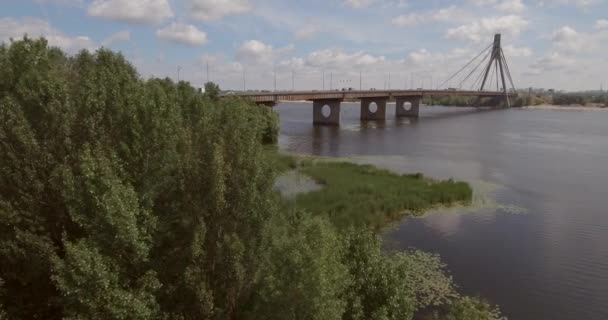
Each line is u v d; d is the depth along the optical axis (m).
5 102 15.30
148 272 13.69
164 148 16.12
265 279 14.67
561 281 24.56
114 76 17.92
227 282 15.09
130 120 16.16
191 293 14.79
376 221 33.06
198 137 16.34
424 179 47.09
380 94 146.38
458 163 62.50
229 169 14.69
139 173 15.73
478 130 115.88
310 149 75.19
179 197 15.44
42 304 16.11
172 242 15.32
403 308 17.08
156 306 13.91
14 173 15.05
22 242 14.52
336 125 129.62
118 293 12.65
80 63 24.39
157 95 17.89
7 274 14.99
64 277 12.61
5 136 15.06
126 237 13.10
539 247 29.50
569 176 53.50
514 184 48.34
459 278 24.83
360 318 16.55
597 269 26.06
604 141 92.56
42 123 15.95
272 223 15.83
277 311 14.26
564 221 35.09
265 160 15.95
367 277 17.20
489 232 32.31
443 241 30.44
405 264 18.05
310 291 13.87
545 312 21.34
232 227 14.94
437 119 157.88
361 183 43.06
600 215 36.72
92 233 13.48
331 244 15.97
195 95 25.23
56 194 15.43
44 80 16.36
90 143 15.77
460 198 40.47
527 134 106.56
